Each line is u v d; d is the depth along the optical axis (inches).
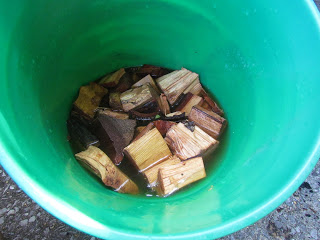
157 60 18.6
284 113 10.9
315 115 9.4
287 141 10.1
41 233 16.1
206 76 17.4
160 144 14.1
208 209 9.9
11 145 8.9
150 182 13.6
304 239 15.9
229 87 15.8
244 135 13.8
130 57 18.4
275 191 8.9
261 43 12.2
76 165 13.8
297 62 10.5
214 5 13.5
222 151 14.9
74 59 15.9
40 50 13.0
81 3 13.9
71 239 15.9
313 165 8.8
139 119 16.4
